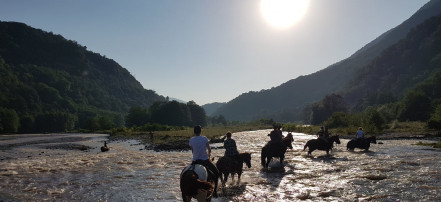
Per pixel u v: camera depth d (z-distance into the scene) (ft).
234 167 39.06
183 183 23.21
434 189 36.06
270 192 36.42
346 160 59.98
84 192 38.09
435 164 52.95
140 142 134.72
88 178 47.11
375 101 576.20
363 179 42.27
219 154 77.51
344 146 88.89
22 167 59.11
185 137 139.64
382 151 74.13
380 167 50.78
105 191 38.32
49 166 60.18
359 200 32.27
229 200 33.17
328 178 43.62
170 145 102.27
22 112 560.61
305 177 44.86
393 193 34.58
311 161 60.03
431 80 446.19
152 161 65.36
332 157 64.90
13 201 34.55
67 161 67.72
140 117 444.55
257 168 53.42
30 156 89.66
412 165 52.42
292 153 73.61
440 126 145.89
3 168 57.88
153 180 44.75
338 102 449.06
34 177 48.65
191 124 475.31
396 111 290.56
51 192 38.32
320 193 35.32
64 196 36.35
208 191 23.61
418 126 170.91
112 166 58.95
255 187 39.22
